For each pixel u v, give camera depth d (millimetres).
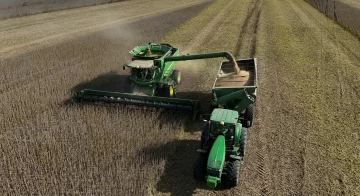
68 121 11750
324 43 23500
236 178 8422
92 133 10875
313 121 12195
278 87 15578
